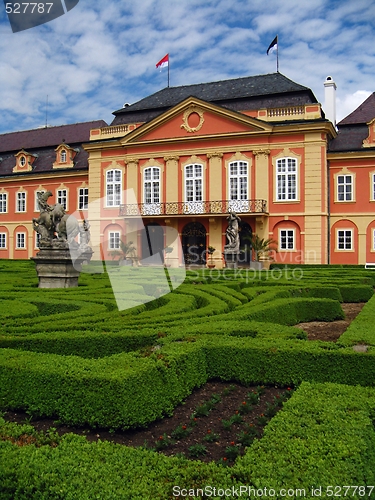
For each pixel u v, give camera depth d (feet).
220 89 118.21
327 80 120.16
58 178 135.13
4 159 149.38
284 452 12.20
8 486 11.04
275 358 20.77
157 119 111.75
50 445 13.43
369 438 13.43
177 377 18.98
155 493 10.69
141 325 26.84
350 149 102.83
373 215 102.17
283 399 19.03
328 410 14.75
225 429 16.52
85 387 16.70
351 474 11.23
